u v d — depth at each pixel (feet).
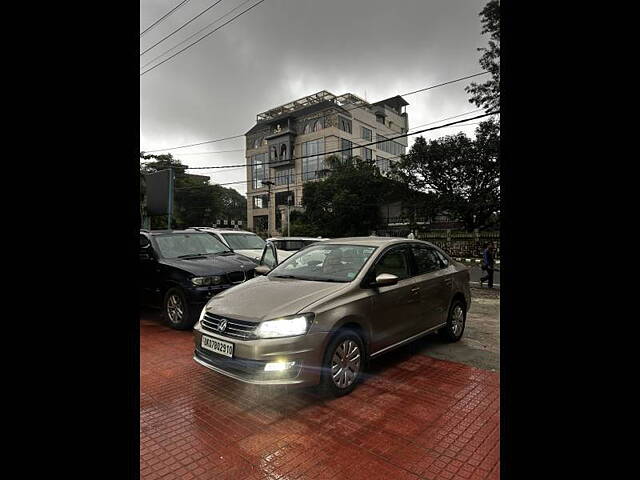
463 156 75.72
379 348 12.39
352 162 101.24
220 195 175.22
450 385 12.04
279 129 150.71
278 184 150.82
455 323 16.61
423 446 8.66
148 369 13.46
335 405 10.63
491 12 49.98
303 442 8.82
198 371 13.26
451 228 84.79
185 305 18.08
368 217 93.40
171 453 8.43
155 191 54.19
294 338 10.11
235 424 9.66
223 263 20.08
